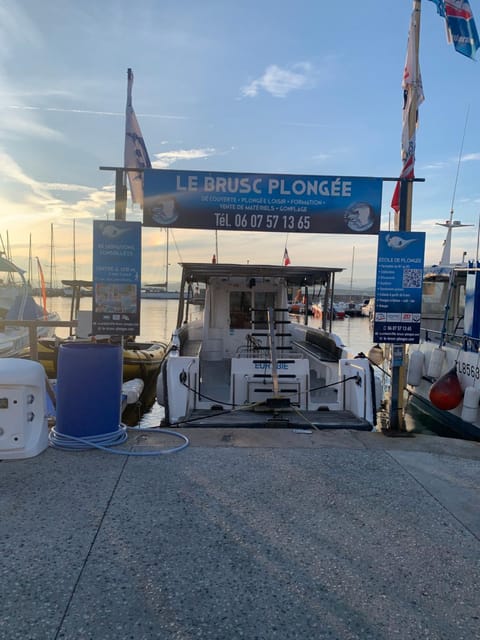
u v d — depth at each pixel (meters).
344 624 2.51
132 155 6.54
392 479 4.43
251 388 7.08
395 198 6.55
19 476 4.29
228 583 2.82
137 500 3.85
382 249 5.91
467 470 4.70
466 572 3.00
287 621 2.52
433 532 3.48
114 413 5.28
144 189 5.88
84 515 3.59
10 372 4.62
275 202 5.95
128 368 11.41
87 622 2.48
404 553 3.20
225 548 3.19
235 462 4.75
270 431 5.93
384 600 2.71
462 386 8.91
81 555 3.07
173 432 5.73
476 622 2.55
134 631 2.42
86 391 5.07
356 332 34.50
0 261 15.78
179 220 5.92
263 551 3.17
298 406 7.10
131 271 5.86
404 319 5.97
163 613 2.56
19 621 2.47
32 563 2.97
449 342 10.20
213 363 9.93
